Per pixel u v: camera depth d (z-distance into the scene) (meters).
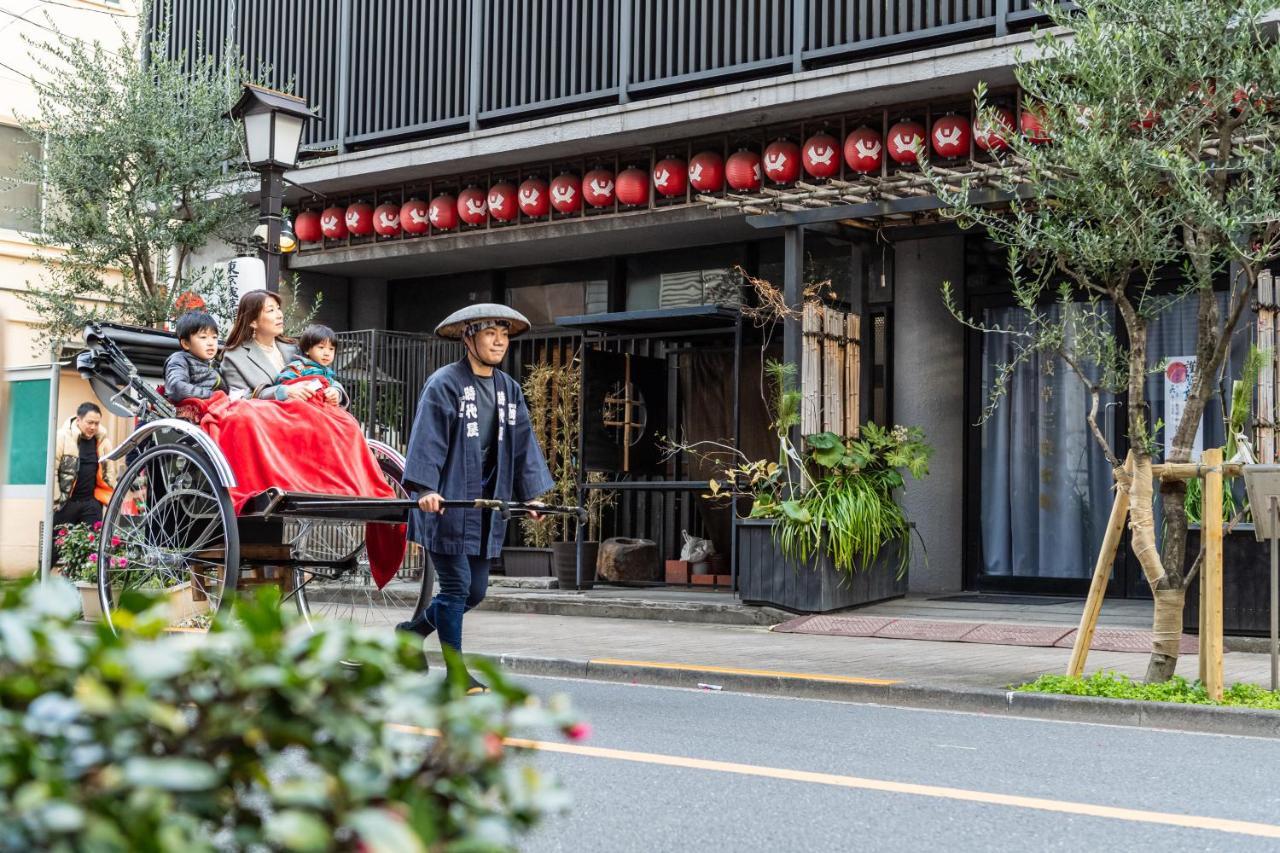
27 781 1.45
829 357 11.69
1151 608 11.35
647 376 13.78
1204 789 5.00
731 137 12.71
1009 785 5.02
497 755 1.70
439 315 16.23
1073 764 5.52
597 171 13.38
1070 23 6.98
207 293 14.07
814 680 7.78
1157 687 7.04
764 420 13.63
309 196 15.41
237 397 7.36
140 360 8.22
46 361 17.70
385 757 1.63
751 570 11.36
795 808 4.53
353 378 14.81
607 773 5.09
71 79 14.09
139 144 13.55
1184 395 11.59
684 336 13.37
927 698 7.40
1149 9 6.62
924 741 6.08
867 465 11.83
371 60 14.77
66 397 14.89
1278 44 6.47
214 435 6.97
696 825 4.26
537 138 13.16
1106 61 6.57
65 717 1.49
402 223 14.77
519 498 7.01
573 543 13.48
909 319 12.77
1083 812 4.52
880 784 4.94
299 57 15.34
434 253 14.97
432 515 6.68
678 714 6.81
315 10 15.25
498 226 14.31
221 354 7.55
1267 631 9.19
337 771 1.62
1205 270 6.77
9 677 1.59
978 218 7.54
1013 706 7.11
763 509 11.45
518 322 6.85
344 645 1.73
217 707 1.58
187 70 16.03
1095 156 6.55
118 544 7.39
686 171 12.97
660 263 14.60
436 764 1.73
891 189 10.61
